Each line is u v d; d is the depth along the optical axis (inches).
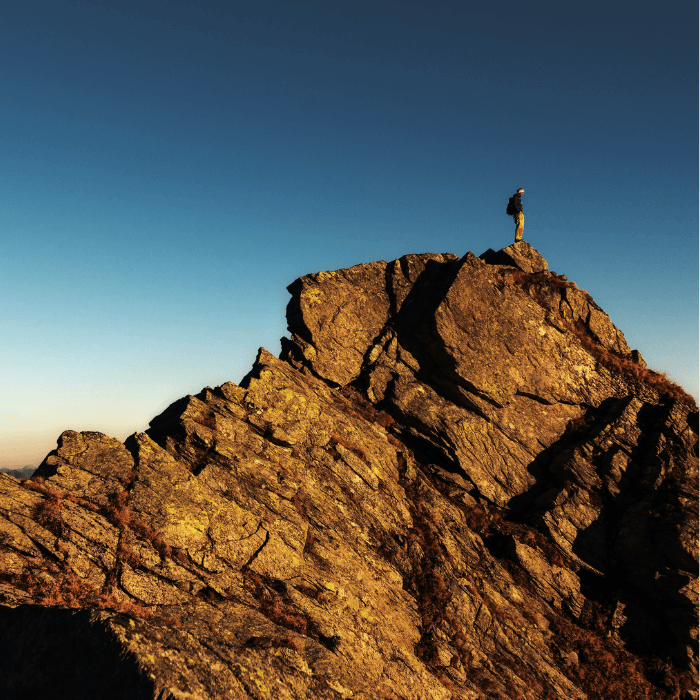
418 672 914.7
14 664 482.9
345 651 829.8
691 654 1194.6
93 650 451.8
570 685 1112.2
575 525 1417.3
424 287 1727.4
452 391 1579.7
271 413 1273.4
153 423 1226.6
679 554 1266.0
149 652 450.9
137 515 882.1
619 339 1822.1
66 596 676.1
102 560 768.9
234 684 498.0
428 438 1523.1
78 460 946.1
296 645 745.6
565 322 1772.9
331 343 1615.4
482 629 1131.9
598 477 1477.6
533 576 1316.4
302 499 1147.3
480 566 1290.6
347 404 1533.0
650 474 1444.4
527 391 1601.9
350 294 1691.7
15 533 736.3
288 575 950.4
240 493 1052.5
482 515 1439.5
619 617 1278.3
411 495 1392.7
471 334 1595.7
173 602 762.8
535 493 1515.7
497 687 1008.9
